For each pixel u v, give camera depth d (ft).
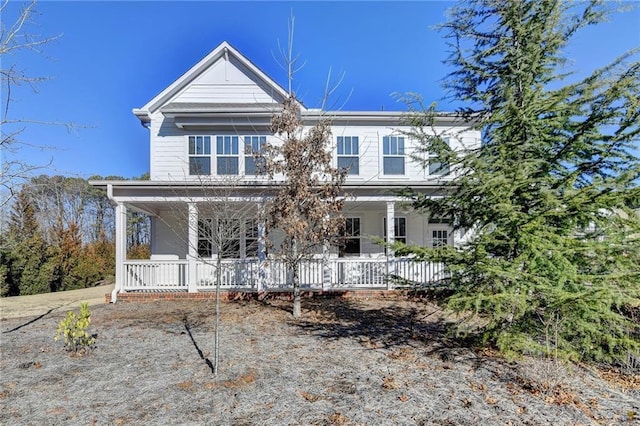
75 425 11.77
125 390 14.51
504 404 13.10
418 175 44.14
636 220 14.29
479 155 18.95
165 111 40.73
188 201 34.86
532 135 17.51
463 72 20.11
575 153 16.46
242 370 16.67
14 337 23.22
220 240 18.02
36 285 49.67
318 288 37.73
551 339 15.98
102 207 120.88
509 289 15.39
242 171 40.29
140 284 37.04
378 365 17.42
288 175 28.73
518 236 15.69
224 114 41.78
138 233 115.65
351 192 33.50
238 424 11.76
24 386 14.96
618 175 14.99
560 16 17.43
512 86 18.52
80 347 20.06
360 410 12.69
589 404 13.19
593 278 14.20
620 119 14.83
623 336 15.72
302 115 41.65
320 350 19.90
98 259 68.28
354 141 44.47
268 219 29.68
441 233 46.78
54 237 61.46
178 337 22.76
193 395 13.99
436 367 17.12
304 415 12.34
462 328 18.22
